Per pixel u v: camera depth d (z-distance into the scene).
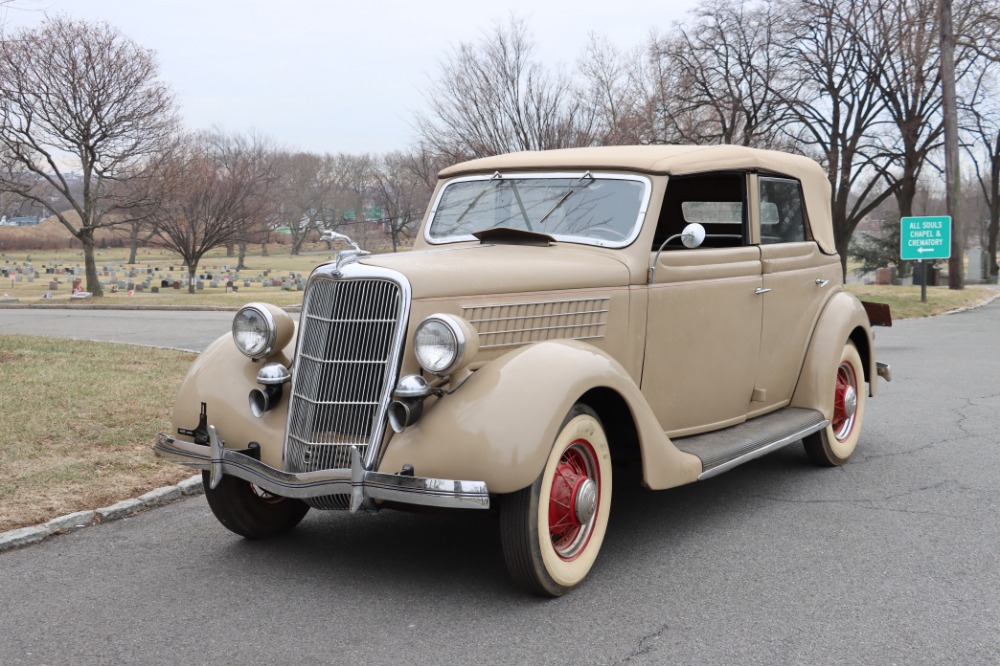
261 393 4.29
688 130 32.38
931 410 8.46
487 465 3.66
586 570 4.14
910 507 5.40
